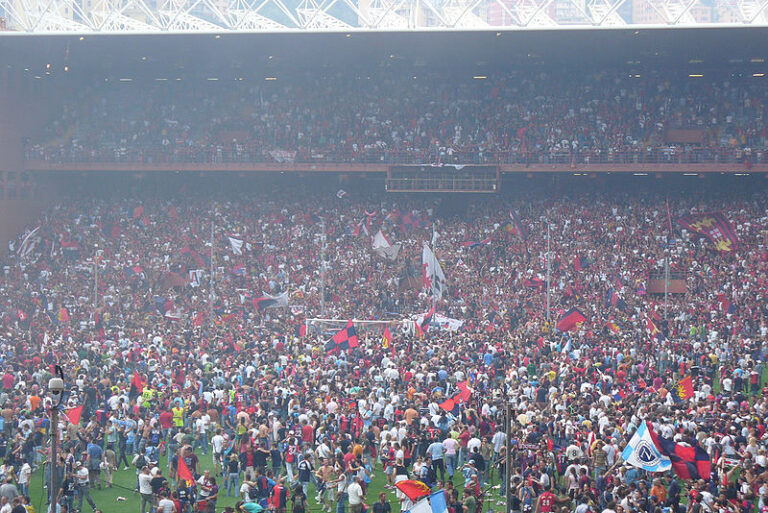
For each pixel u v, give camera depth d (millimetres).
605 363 44469
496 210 78125
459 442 32969
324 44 76812
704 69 82312
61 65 82812
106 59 81438
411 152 79625
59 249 74500
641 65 82438
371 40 75062
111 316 59781
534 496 27781
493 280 67688
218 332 51812
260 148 81625
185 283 68438
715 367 46375
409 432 32594
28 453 32625
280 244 74875
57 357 44250
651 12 152125
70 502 28344
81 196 82500
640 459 26906
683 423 31453
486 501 30922
